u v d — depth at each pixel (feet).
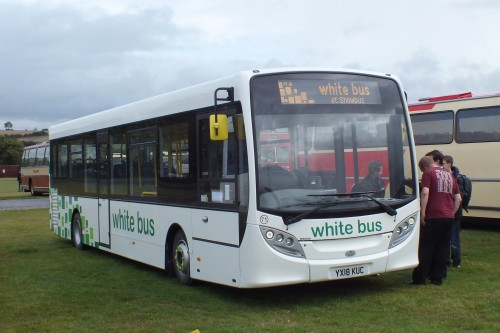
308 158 27.35
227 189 28.27
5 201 126.00
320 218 26.84
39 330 25.45
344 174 27.81
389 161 29.01
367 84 29.37
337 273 26.96
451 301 27.53
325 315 25.88
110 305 29.35
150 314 27.32
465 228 56.03
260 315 26.25
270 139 27.02
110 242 42.70
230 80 28.40
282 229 26.35
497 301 27.30
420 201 31.40
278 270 26.23
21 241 56.59
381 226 28.04
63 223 53.11
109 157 42.68
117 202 41.24
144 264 41.09
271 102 27.40
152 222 36.04
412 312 25.95
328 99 28.35
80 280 35.99
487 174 53.83
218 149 29.09
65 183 52.31
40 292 32.96
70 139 50.85
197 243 30.94
